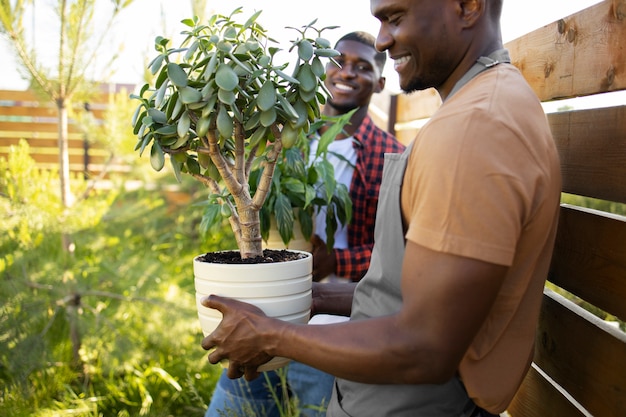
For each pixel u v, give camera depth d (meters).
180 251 3.92
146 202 3.47
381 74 2.22
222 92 1.02
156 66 1.05
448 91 1.00
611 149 1.12
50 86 2.84
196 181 4.01
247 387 1.83
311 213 1.84
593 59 1.20
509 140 0.81
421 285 0.81
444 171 0.81
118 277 3.09
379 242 1.00
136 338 2.94
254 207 1.19
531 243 0.88
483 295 0.79
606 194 1.14
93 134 3.32
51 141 4.45
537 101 0.91
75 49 2.75
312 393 1.75
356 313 1.07
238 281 1.08
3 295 2.77
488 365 0.95
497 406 0.97
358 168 2.04
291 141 1.10
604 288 1.13
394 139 2.14
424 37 0.94
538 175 0.83
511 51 1.72
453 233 0.79
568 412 1.27
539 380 1.44
